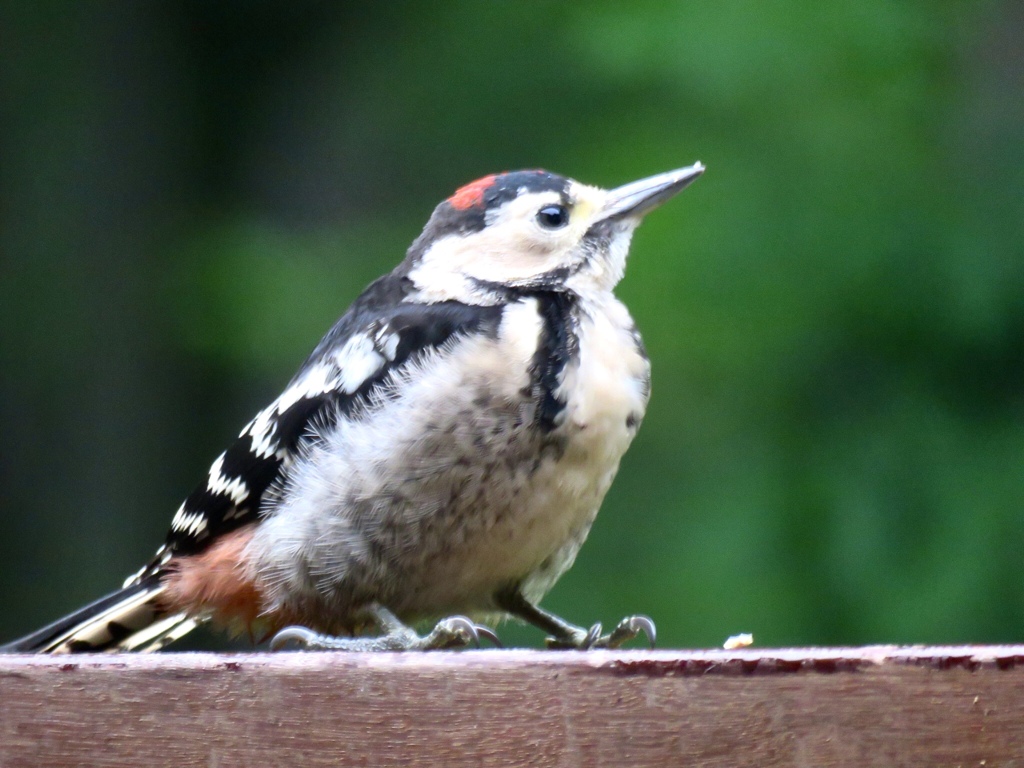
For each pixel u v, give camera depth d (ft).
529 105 47.57
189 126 53.47
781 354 40.32
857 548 38.09
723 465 40.47
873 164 40.57
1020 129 40.45
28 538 49.03
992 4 41.47
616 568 40.37
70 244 50.34
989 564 37.11
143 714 15.20
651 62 41.91
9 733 15.10
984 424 38.93
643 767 15.07
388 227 48.73
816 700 15.10
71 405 49.57
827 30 41.47
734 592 38.68
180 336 47.96
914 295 39.22
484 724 15.16
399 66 50.52
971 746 15.05
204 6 53.31
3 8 50.52
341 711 15.21
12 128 50.39
